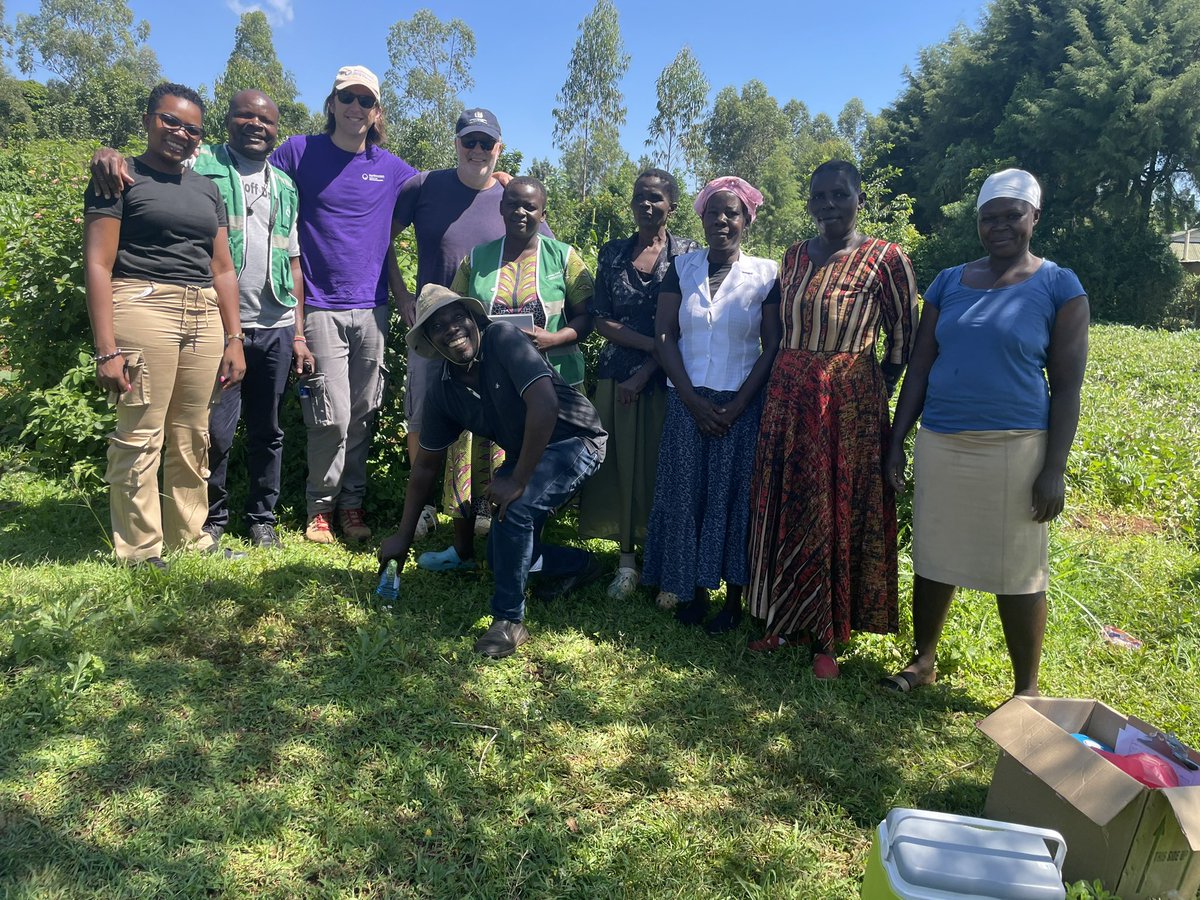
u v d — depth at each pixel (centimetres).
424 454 380
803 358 356
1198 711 335
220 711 293
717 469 386
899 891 187
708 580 387
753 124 6969
